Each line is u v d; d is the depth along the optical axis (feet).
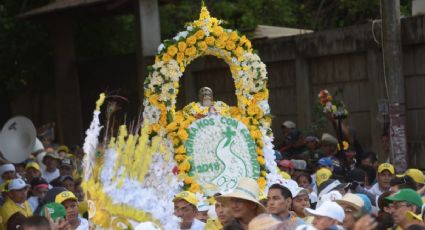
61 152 83.66
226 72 89.92
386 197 43.14
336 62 81.71
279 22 112.68
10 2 109.81
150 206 33.55
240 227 35.32
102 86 101.45
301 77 84.17
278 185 42.22
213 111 57.26
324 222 38.81
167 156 36.37
